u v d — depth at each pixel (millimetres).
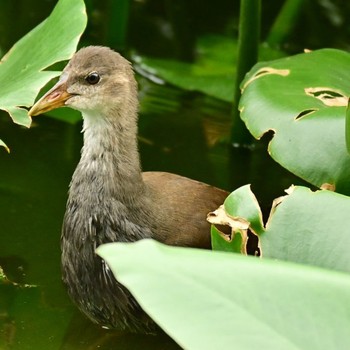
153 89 12156
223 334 4703
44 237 9578
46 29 8680
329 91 8906
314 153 8125
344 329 4801
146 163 10812
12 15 12922
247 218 7020
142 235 8172
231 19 13688
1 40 12398
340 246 6559
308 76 9023
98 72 8078
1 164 10672
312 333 4789
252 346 4695
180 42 13102
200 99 12062
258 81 8992
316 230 6684
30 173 10539
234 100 10883
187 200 8602
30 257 9305
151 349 8398
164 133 11406
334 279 4930
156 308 4691
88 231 8172
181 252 4902
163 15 13688
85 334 8508
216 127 11570
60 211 9961
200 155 11078
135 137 8273
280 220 6836
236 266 4914
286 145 8250
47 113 11375
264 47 12867
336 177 8031
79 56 8156
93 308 8359
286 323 4797
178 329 4672
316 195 6805
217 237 7230
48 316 8664
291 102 8539
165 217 8344
